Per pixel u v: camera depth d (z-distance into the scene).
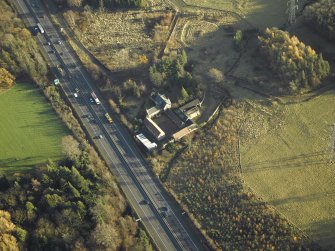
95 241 171.62
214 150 197.00
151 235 178.50
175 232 178.62
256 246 168.75
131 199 189.12
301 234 168.12
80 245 171.25
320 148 189.12
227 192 183.88
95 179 192.50
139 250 172.25
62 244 173.38
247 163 190.25
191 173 192.88
